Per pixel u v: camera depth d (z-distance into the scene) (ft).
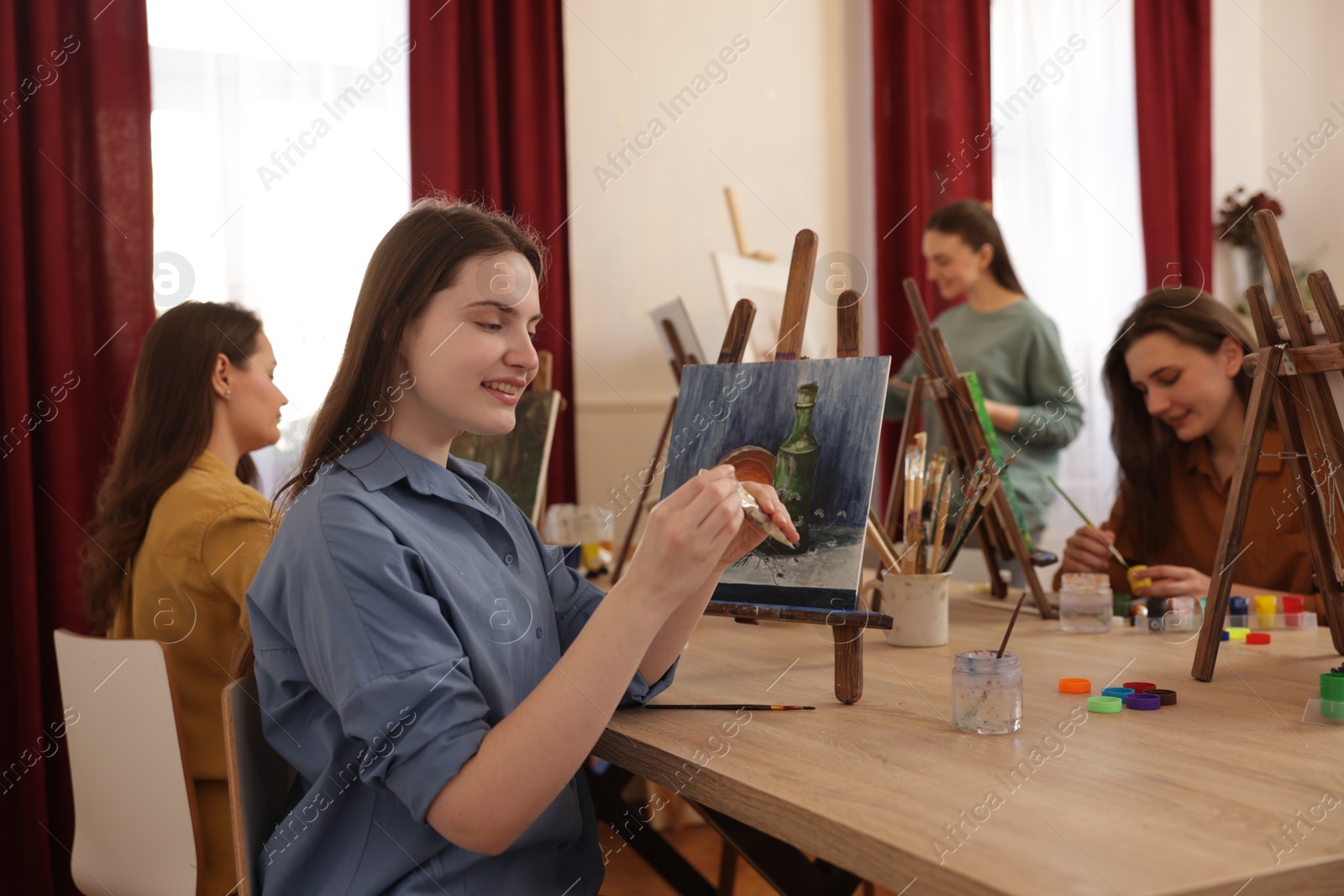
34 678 7.84
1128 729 3.03
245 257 8.82
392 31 9.32
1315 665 3.91
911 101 10.93
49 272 8.01
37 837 7.86
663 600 2.74
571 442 9.89
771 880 3.53
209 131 8.75
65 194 8.10
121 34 8.25
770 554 3.81
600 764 6.29
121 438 5.28
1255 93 13.47
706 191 10.68
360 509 2.92
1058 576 5.82
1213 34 13.17
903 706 3.41
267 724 3.12
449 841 2.91
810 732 3.10
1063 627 4.80
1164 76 12.00
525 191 9.62
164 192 8.61
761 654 4.43
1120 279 12.21
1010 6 11.85
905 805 2.40
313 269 9.02
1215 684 3.63
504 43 9.68
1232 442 5.53
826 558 3.69
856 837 2.26
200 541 4.77
